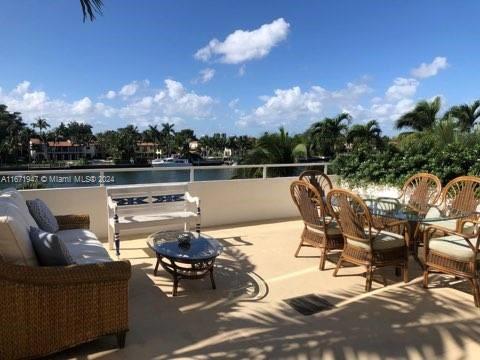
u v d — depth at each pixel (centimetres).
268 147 1091
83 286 211
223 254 426
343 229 350
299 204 410
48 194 445
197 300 300
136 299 300
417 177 476
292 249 450
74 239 325
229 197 579
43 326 204
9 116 4884
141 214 443
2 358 196
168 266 323
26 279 196
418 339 239
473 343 235
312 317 271
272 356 218
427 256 328
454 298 306
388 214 363
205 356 218
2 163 4666
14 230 214
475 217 400
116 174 495
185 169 537
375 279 353
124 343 229
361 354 221
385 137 1702
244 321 264
